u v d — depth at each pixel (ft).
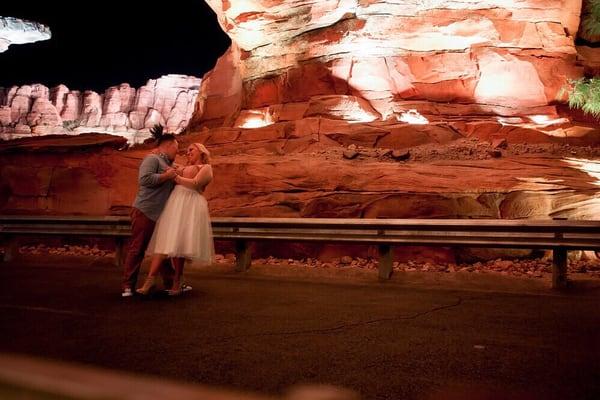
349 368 12.59
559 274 25.08
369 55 57.36
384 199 34.83
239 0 61.98
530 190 33.73
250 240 31.30
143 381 2.36
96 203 44.34
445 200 34.09
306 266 31.07
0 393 2.33
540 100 54.70
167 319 18.40
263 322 17.92
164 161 24.20
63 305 21.12
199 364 12.90
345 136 48.57
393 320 18.26
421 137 47.55
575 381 11.55
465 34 56.29
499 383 11.43
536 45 55.93
